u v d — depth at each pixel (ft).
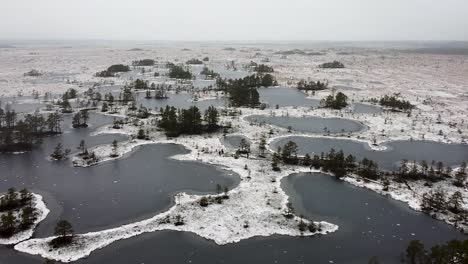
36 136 437.17
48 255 215.51
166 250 224.33
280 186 316.40
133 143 419.95
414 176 334.44
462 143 448.65
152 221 256.11
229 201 285.02
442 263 198.70
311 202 289.12
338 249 229.66
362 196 302.04
